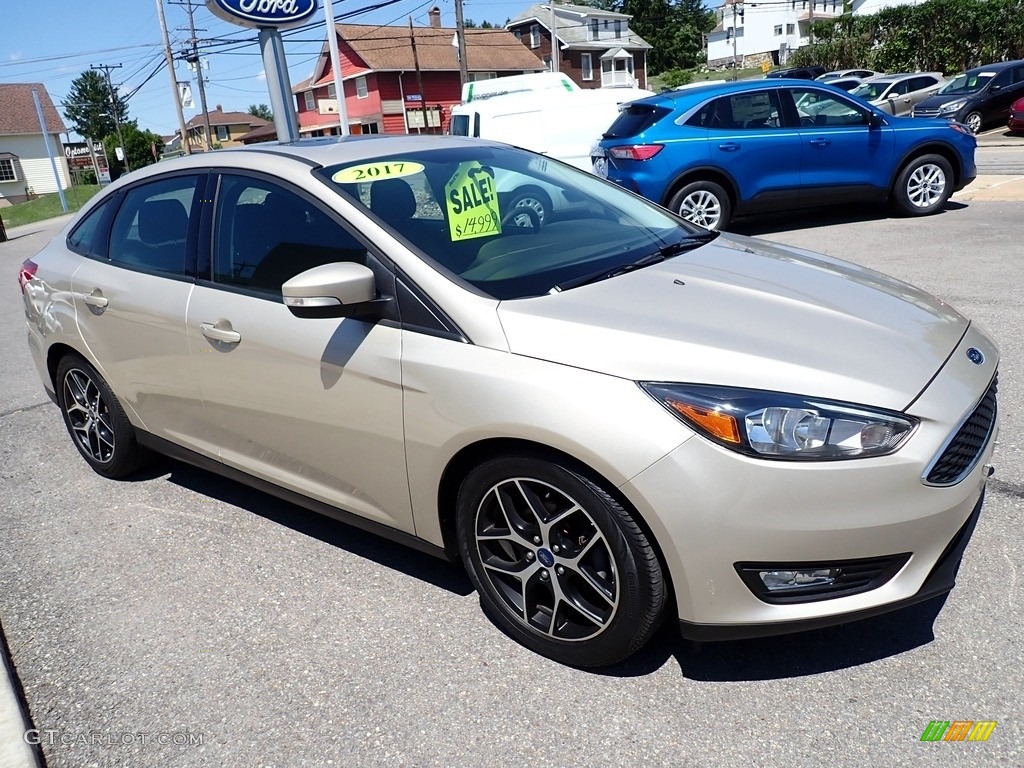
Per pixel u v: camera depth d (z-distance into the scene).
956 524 2.33
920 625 2.65
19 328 8.74
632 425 2.23
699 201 9.32
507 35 54.72
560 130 12.09
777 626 2.27
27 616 3.14
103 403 4.09
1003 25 28.78
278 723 2.48
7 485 4.37
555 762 2.25
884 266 7.25
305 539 3.54
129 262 3.69
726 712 2.37
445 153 3.45
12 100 58.09
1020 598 2.72
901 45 31.73
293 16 12.98
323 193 2.97
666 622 2.79
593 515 2.35
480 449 2.58
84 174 67.31
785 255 3.36
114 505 4.00
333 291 2.56
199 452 3.60
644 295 2.70
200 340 3.26
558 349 2.41
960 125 9.66
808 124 9.41
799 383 2.26
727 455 2.18
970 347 2.64
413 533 2.88
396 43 50.06
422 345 2.61
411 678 2.62
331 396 2.85
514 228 3.16
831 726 2.28
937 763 2.13
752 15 80.38
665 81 75.94
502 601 2.72
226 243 3.25
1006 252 7.31
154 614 3.08
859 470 2.17
